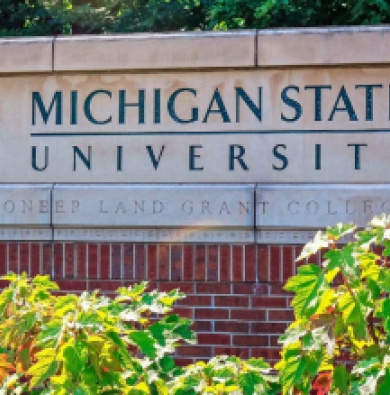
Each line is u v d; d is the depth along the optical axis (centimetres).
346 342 458
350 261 413
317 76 700
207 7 1443
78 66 722
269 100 705
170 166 714
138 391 419
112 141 722
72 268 720
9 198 725
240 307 698
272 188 692
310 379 439
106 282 715
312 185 691
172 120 716
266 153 703
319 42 694
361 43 689
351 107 695
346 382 430
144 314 664
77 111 728
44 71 727
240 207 696
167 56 713
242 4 1302
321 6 1271
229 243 702
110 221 712
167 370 468
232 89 710
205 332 702
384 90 692
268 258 695
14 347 487
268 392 460
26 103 735
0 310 496
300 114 701
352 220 680
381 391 389
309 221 686
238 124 708
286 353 430
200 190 702
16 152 733
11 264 727
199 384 430
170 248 709
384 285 411
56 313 427
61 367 414
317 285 419
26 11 1481
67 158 727
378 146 691
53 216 719
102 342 412
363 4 1232
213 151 710
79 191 717
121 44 719
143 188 709
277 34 699
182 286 706
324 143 697
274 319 694
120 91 724
